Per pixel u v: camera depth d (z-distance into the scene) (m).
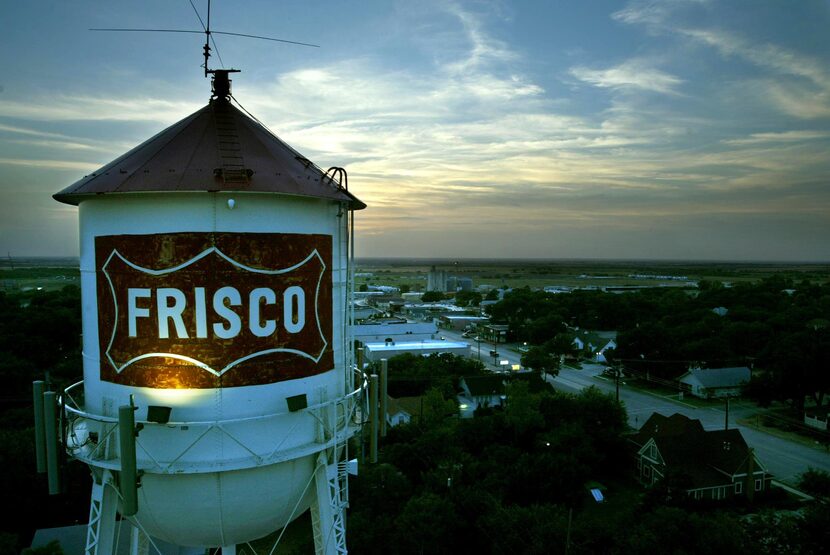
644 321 110.38
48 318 72.69
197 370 9.86
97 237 10.22
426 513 28.34
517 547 26.55
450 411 49.84
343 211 11.76
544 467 34.53
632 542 24.94
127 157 11.02
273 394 10.37
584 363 83.62
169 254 9.78
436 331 93.50
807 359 54.34
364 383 12.14
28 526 31.95
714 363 70.50
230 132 11.26
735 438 41.12
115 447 10.17
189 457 9.91
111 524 10.48
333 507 11.20
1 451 32.91
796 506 36.19
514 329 103.44
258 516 10.62
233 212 9.93
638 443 43.28
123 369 10.02
